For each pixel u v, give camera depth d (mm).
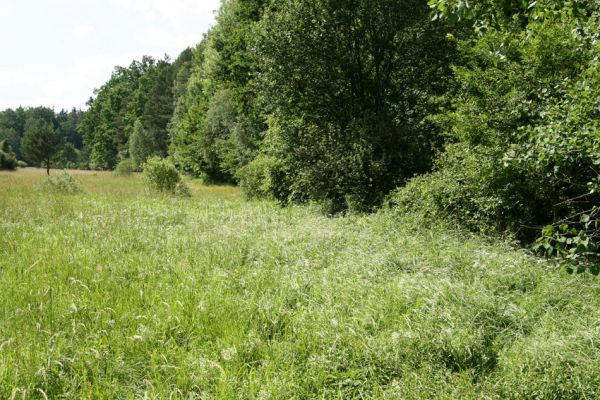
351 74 15891
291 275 6816
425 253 7500
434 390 3805
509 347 4445
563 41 7656
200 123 40688
